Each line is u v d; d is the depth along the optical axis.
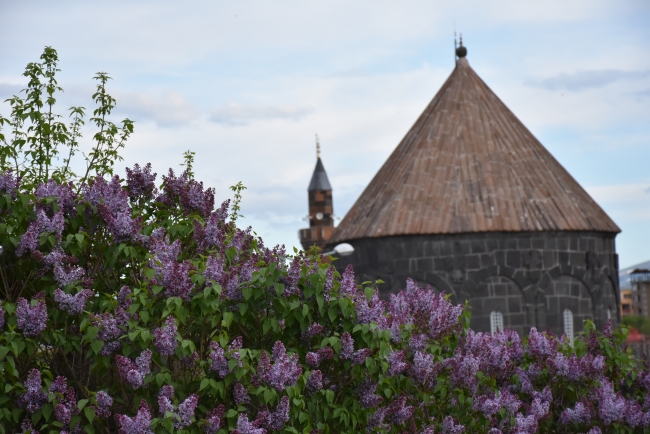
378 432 11.66
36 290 10.76
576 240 44.84
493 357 14.74
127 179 12.16
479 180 45.81
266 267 10.71
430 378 13.06
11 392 9.92
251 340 11.40
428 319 13.77
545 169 47.06
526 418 13.89
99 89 15.32
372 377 11.21
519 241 44.03
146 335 9.66
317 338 11.27
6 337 9.43
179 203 12.25
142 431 9.06
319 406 10.92
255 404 10.44
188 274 10.27
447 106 49.31
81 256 11.02
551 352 15.80
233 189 16.00
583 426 15.44
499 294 43.81
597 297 45.12
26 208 10.69
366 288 11.00
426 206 45.12
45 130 14.22
